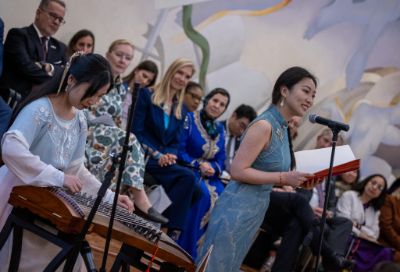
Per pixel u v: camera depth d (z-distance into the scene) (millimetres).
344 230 6777
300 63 9570
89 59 3424
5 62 6258
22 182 3482
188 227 6230
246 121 7414
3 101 5359
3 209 3500
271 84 9414
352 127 10117
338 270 6281
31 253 3537
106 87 3451
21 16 7301
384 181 8203
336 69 9836
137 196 5551
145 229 3291
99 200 3002
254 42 9180
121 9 8039
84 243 3322
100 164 5414
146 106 6328
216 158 6785
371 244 7742
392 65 10086
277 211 6195
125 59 6160
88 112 5629
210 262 3750
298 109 3822
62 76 3473
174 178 6145
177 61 6461
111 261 5207
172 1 8391
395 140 10344
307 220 6047
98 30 7930
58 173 3318
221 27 8875
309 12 9438
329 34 9672
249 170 3719
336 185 8453
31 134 3391
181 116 6488
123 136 5508
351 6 9672
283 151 3854
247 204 3775
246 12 9008
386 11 9805
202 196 6324
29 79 6262
